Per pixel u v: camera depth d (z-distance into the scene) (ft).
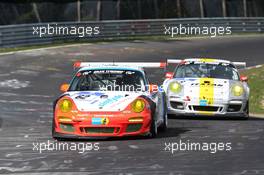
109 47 285.84
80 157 73.31
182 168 65.36
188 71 126.72
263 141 86.07
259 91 170.19
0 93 157.69
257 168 65.10
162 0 407.03
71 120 85.66
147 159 71.15
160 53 270.87
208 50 289.12
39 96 155.84
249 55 274.57
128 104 86.74
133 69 97.60
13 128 105.19
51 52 255.70
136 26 345.92
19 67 208.33
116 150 77.87
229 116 119.24
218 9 431.02
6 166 68.23
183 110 118.11
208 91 117.70
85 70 97.40
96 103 87.04
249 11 447.42
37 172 64.39
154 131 88.53
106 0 369.71
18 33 264.31
